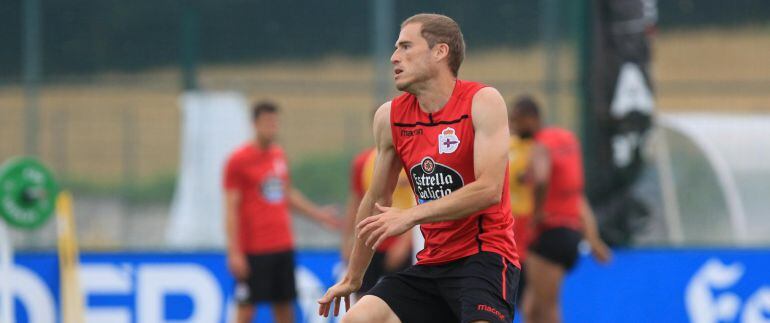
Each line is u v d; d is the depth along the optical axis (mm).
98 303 30531
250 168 28672
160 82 33094
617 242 33000
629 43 32906
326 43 33312
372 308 16328
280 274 29047
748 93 34594
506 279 15984
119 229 32625
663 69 34344
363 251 16703
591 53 33094
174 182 32844
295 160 32969
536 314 29125
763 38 34750
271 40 33281
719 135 34250
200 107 33062
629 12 32812
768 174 34312
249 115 33188
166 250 31250
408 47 15648
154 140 32906
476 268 15922
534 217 28297
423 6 33625
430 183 15938
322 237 33031
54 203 27328
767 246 33625
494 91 15586
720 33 34688
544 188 28016
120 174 32812
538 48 33594
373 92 33375
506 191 16422
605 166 32969
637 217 33188
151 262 30844
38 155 33000
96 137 32969
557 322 28984
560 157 28547
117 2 33312
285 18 33312
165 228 32688
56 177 32844
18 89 33094
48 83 33156
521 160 29156
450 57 15711
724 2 34812
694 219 33812
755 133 34406
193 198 32844
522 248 29172
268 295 28859
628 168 33062
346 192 33031
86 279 30531
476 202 15055
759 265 32594
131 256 30750
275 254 28922
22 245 32188
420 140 15891
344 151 33125
